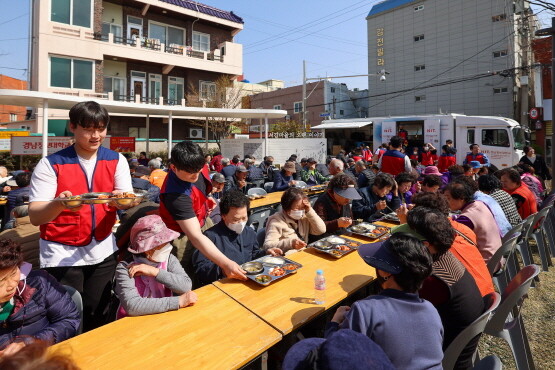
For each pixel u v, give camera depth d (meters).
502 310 2.15
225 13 22.59
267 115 13.42
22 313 1.74
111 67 18.53
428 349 1.44
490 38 20.77
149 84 19.83
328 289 2.23
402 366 1.41
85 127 2.08
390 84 25.59
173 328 1.76
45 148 8.74
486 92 21.08
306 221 3.47
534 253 5.11
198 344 1.62
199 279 2.77
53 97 8.73
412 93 24.44
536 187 5.87
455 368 1.83
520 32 18.52
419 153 14.22
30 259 2.65
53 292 1.87
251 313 1.92
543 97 18.61
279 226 3.28
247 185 9.34
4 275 1.56
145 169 6.80
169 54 19.39
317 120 30.16
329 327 1.70
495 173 5.18
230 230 2.88
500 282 3.29
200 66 20.62
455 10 22.16
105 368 1.44
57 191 2.15
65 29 16.20
